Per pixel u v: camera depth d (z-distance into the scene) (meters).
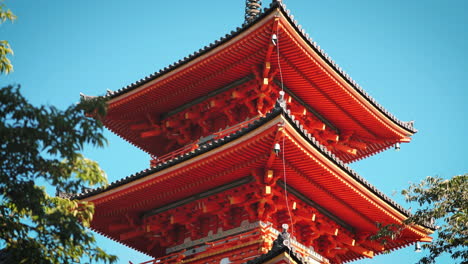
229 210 31.98
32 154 20.72
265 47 32.06
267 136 27.70
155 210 34.44
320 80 33.91
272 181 30.22
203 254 31.48
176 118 37.22
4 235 22.44
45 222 21.64
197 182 31.73
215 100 35.41
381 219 33.94
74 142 20.92
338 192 31.78
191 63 33.66
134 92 35.91
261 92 34.03
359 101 35.34
